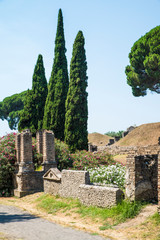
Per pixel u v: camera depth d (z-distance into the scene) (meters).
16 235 8.82
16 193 17.50
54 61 29.86
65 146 22.53
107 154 22.08
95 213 10.70
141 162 10.70
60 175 14.32
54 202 13.57
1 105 65.25
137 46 36.22
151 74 33.56
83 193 12.10
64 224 10.26
